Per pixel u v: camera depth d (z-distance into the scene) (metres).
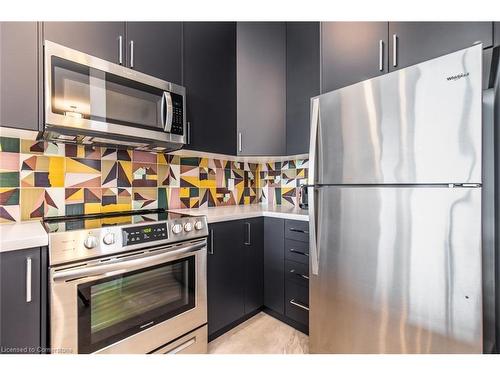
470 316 0.87
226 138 1.89
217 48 1.84
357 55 1.48
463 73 0.87
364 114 1.12
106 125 1.21
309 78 1.86
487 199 0.98
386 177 1.05
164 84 1.46
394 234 1.03
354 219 1.16
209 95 1.78
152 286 1.25
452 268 0.90
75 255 0.98
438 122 0.92
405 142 1.00
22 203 1.29
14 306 0.87
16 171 1.28
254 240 1.89
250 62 1.98
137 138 1.35
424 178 0.95
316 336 1.32
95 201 1.56
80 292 1.00
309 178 1.33
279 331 1.75
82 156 1.51
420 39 1.26
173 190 1.97
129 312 1.16
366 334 1.12
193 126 1.68
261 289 1.95
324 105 1.27
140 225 1.20
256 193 2.67
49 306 0.93
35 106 1.05
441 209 0.92
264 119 2.00
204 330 1.48
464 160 0.87
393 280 1.04
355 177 1.15
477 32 1.11
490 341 0.95
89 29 1.21
